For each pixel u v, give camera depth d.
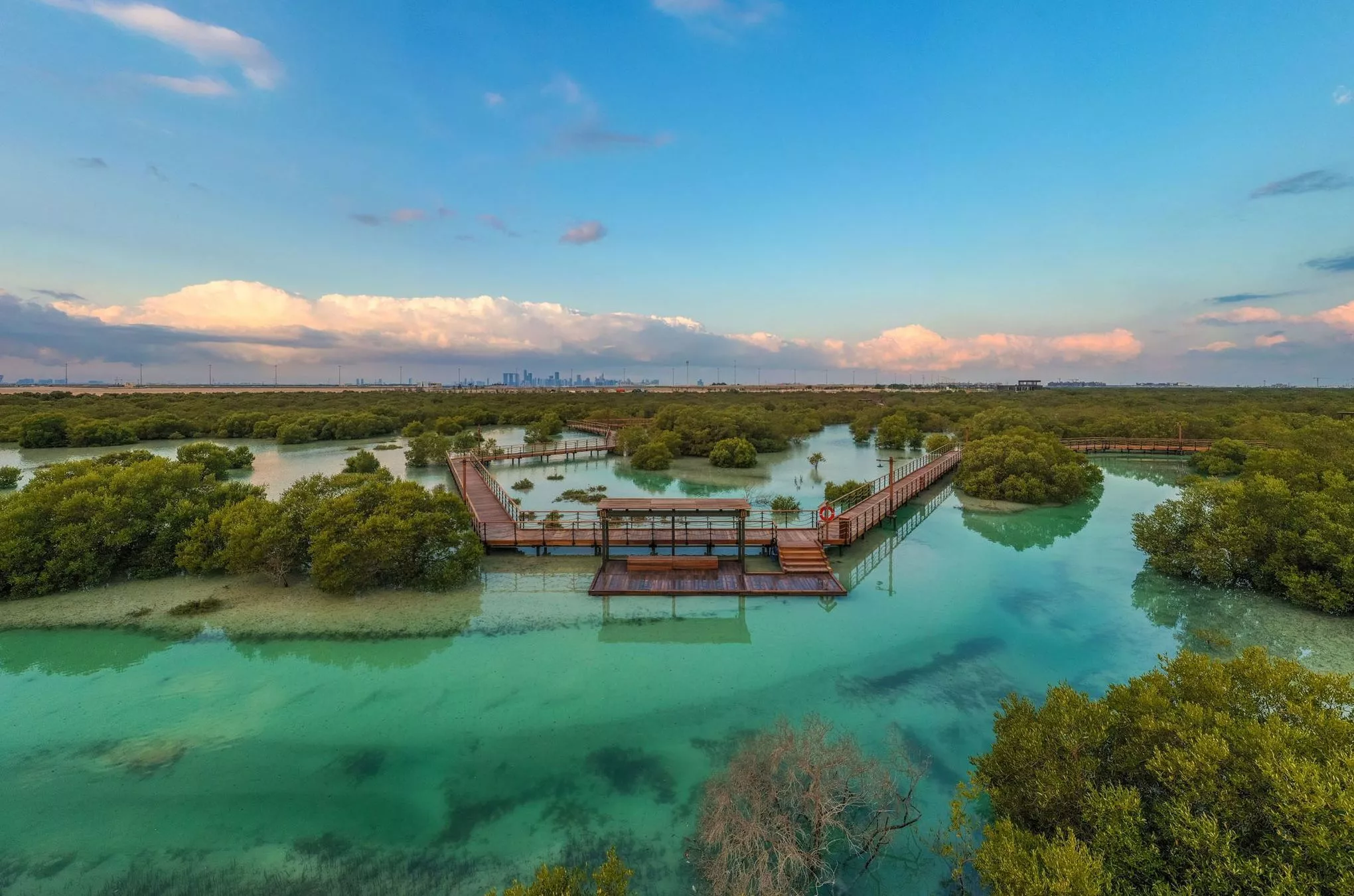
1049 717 7.52
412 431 55.53
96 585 17.06
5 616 15.09
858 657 13.48
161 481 19.05
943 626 15.10
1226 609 15.89
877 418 64.75
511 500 26.62
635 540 20.77
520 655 13.56
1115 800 6.12
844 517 21.92
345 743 10.38
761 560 20.19
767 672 12.82
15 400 71.06
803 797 7.62
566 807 8.85
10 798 8.99
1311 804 5.13
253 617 15.26
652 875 7.59
